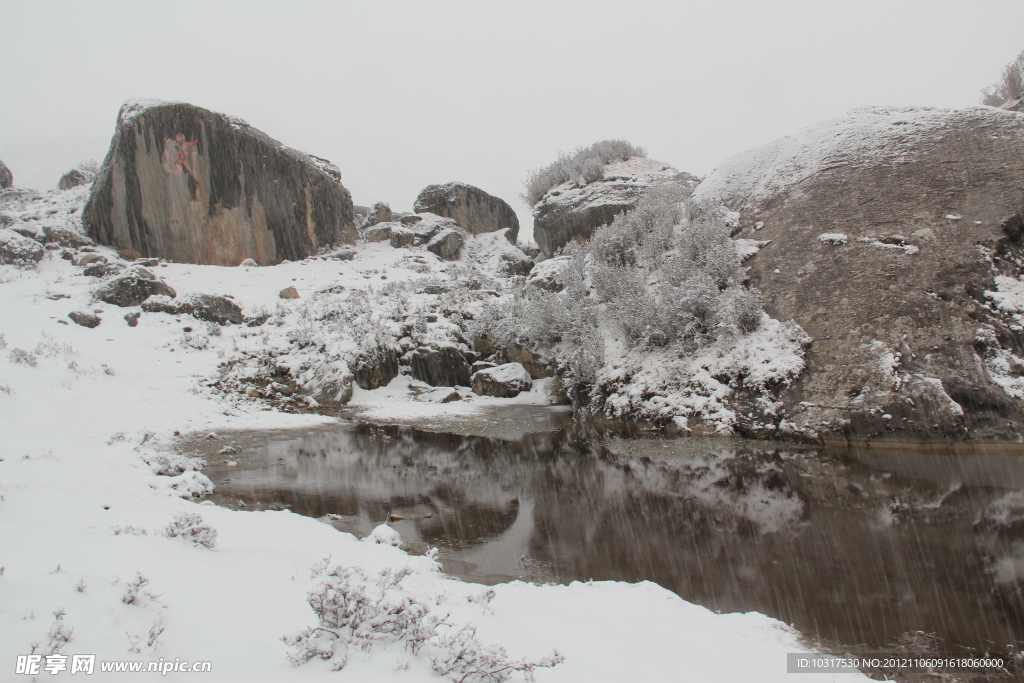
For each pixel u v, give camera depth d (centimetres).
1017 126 1209
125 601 291
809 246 1216
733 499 669
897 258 1082
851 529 555
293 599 336
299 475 779
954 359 923
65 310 1367
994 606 390
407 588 383
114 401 1040
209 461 831
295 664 260
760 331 1129
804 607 395
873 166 1291
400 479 771
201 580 350
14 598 270
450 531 570
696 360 1168
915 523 566
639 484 746
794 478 752
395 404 1360
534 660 290
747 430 1008
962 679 304
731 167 1644
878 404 913
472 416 1258
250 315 1538
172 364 1266
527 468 836
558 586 436
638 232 1583
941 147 1244
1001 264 1035
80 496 523
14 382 959
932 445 859
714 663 307
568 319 1433
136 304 1462
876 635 353
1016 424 848
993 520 568
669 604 396
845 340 1023
